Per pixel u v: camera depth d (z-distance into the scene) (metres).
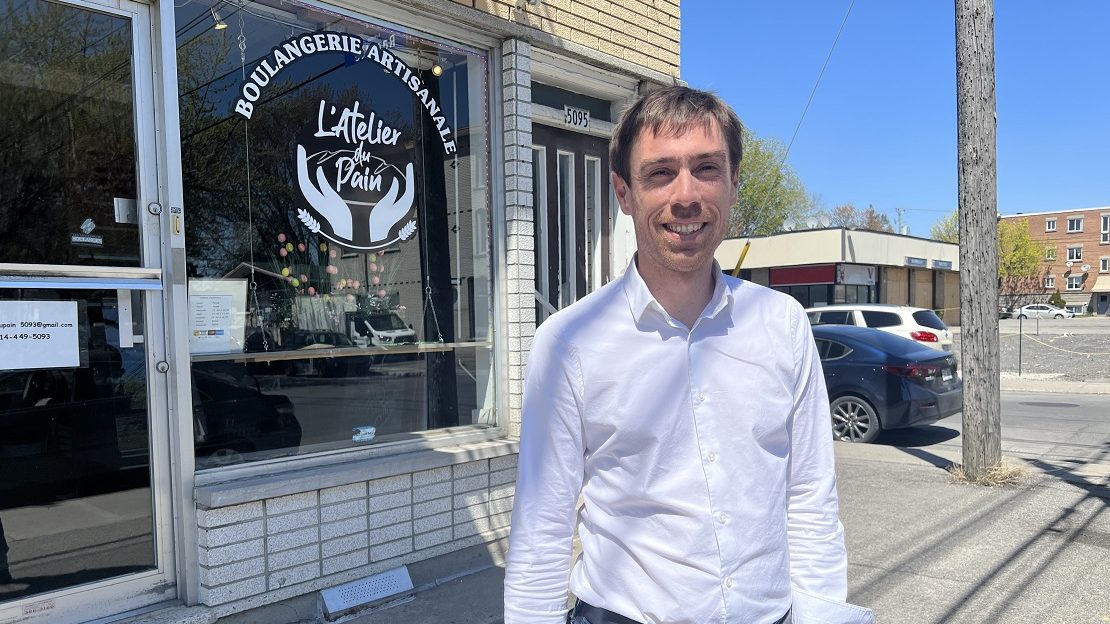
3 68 2.94
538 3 4.63
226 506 3.20
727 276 1.58
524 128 4.61
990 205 6.04
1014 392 13.45
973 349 6.17
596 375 1.45
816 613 1.50
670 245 1.45
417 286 4.31
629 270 1.53
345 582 3.61
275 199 3.68
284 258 3.71
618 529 1.46
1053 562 4.27
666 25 5.62
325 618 3.45
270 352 3.62
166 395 3.26
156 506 3.22
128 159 3.22
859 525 5.02
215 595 3.17
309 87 3.83
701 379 1.45
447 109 4.47
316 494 3.51
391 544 3.81
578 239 5.43
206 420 3.37
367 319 4.06
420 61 4.32
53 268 2.96
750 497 1.45
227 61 3.51
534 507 1.47
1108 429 8.96
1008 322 40.41
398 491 3.84
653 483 1.43
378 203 4.12
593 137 5.52
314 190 3.85
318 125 3.87
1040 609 3.66
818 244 33.41
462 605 3.68
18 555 2.90
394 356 4.18
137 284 3.17
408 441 4.10
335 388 3.88
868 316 13.24
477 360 4.63
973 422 6.20
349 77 4.00
